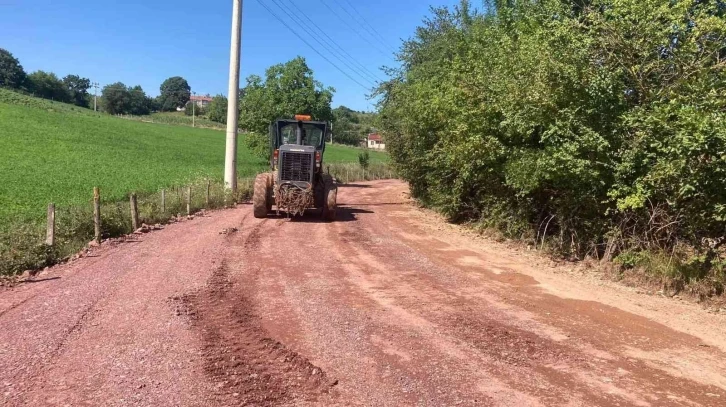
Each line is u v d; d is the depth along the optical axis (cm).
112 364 475
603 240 1027
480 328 611
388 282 838
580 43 948
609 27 935
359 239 1267
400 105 2080
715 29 857
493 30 1315
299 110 3066
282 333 576
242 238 1202
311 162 1553
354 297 738
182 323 593
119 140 5412
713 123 736
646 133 862
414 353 527
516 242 1244
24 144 4022
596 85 912
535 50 991
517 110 1053
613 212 960
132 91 14412
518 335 592
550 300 759
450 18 2523
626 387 463
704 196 799
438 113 1462
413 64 2633
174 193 1798
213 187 1969
